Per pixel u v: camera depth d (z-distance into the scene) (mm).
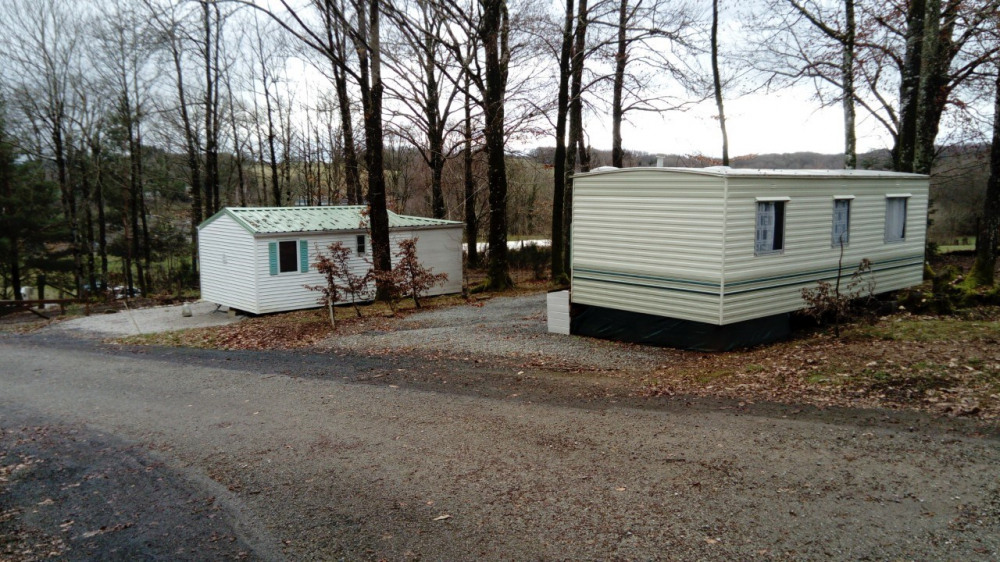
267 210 19000
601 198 11094
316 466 6125
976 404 6273
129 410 8703
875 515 4453
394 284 16672
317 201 36969
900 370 7504
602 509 4852
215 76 29031
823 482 5016
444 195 33281
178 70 28609
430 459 6098
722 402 7250
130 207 34156
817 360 8422
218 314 19031
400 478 5695
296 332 14070
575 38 19250
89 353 13727
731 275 9516
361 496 5379
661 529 4488
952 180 23172
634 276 10711
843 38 17406
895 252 12539
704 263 9633
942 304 11297
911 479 4938
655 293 10422
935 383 6965
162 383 10227
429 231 20219
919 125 13750
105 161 32719
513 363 9891
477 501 5137
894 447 5551
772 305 10211
